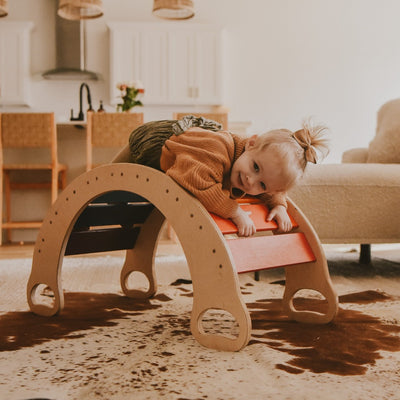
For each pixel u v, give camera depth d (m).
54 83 4.88
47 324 1.24
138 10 4.93
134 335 1.13
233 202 1.10
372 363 0.92
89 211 1.41
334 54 5.20
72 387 0.81
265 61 5.13
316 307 1.41
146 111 4.95
